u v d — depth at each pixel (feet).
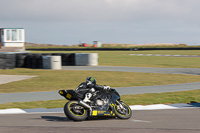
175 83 84.07
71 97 36.76
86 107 36.27
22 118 39.32
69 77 93.97
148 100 57.16
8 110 46.42
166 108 49.44
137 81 87.51
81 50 397.80
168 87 76.02
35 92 66.85
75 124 34.71
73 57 135.95
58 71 110.22
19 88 72.49
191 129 32.30
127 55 251.60
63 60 135.13
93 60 137.80
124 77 96.37
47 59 117.80
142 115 42.37
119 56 232.73
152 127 33.30
